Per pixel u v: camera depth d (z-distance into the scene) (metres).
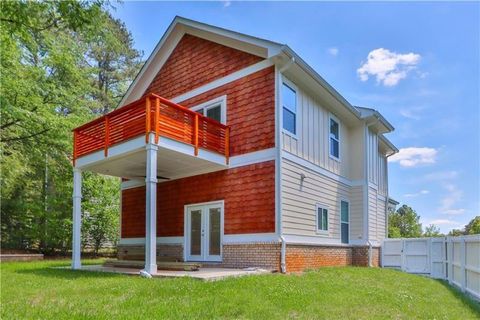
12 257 16.44
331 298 6.61
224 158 11.14
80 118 18.78
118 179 21.75
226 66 11.79
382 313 5.90
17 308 5.37
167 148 9.53
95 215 20.72
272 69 10.59
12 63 15.62
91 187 20.47
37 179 20.86
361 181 14.72
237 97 11.33
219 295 6.22
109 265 11.96
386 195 18.55
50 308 5.37
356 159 14.97
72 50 18.81
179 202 12.45
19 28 7.49
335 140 13.95
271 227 10.00
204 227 11.59
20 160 18.67
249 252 10.31
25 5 7.07
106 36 18.53
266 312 5.44
